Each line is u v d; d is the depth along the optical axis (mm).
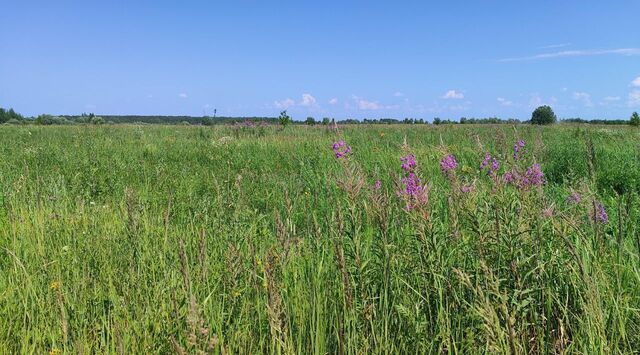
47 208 5371
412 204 2852
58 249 4008
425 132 19688
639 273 2955
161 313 2777
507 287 2645
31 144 14539
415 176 3160
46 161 10211
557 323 2752
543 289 2740
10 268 3568
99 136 18875
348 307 2635
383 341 2578
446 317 2551
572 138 15422
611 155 9625
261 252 3514
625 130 21391
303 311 2770
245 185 7164
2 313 2908
